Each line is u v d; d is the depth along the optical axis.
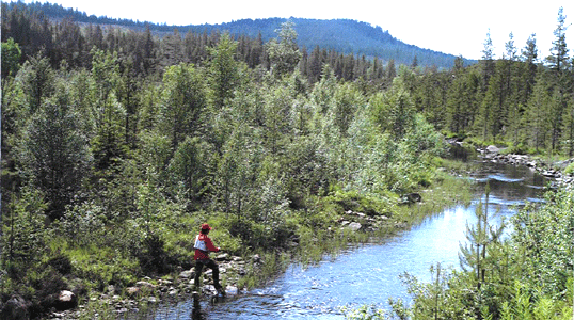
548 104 76.88
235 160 18.83
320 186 25.47
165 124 25.59
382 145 33.72
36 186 16.58
